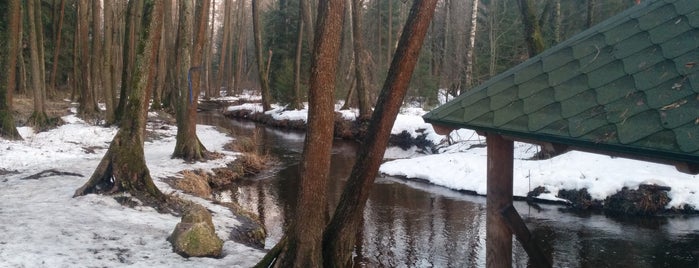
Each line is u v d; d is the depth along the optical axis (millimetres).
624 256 8891
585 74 3676
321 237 5695
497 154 4340
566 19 25688
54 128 19219
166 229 8086
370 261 8578
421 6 5660
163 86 32031
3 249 6633
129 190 9461
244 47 57188
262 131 26391
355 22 23891
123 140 9547
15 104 24984
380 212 11695
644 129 2926
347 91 30375
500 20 23375
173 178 12039
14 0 15516
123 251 6984
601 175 12562
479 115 3895
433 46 32438
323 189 5617
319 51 5387
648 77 3291
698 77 3062
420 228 10461
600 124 3148
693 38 3371
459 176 14602
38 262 6297
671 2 3803
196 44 14391
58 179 11039
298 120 27891
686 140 2701
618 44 3752
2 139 15195
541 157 14719
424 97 30047
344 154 19641
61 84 39250
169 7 28250
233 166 15055
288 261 5602
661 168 12625
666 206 11477
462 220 11070
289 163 17500
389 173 16250
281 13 39375
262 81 32469
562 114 3424
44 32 31453
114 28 26984
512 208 4438
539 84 3863
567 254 8984
